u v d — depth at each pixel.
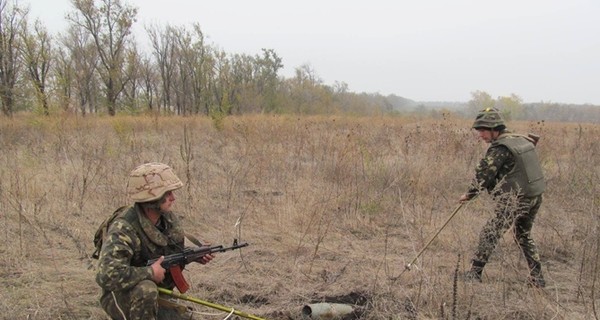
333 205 7.13
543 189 4.80
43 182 7.76
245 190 7.98
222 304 4.43
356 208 6.82
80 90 28.58
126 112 22.77
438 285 4.53
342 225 6.50
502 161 4.70
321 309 4.09
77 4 27.83
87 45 29.33
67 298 4.34
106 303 3.23
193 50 30.89
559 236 5.90
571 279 5.03
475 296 4.42
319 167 9.23
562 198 7.32
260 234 6.12
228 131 13.92
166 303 3.33
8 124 13.05
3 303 4.08
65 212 6.50
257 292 4.63
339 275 4.94
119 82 29.56
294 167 9.34
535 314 4.11
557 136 13.98
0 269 4.94
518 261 5.01
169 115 22.47
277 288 4.71
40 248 5.45
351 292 4.59
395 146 11.52
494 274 5.03
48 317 4.02
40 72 26.14
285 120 17.02
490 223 4.78
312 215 6.34
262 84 34.41
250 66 34.34
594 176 7.73
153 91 32.91
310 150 10.61
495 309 4.18
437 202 7.47
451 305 4.33
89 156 8.84
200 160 10.02
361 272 5.06
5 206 6.28
